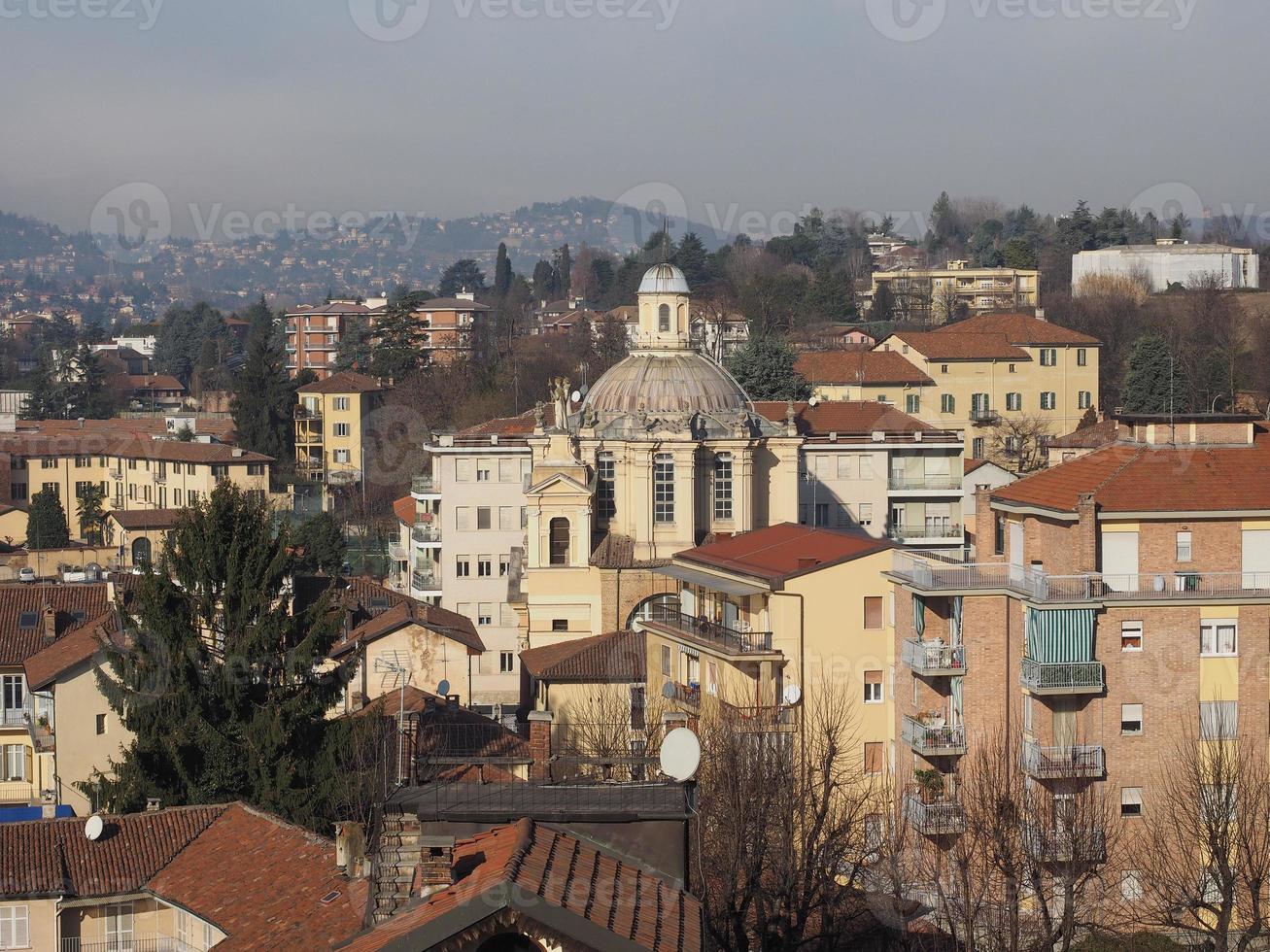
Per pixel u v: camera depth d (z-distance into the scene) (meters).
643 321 159.62
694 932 40.50
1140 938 86.19
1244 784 85.44
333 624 101.56
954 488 183.00
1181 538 95.81
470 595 180.38
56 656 116.88
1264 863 83.31
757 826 79.50
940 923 84.81
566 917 37.78
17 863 71.25
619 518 153.12
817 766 94.75
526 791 46.09
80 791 102.75
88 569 159.50
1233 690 93.44
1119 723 92.94
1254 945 86.31
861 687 104.81
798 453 163.00
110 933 71.19
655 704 114.44
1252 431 101.25
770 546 118.94
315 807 93.81
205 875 69.94
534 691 128.75
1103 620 92.81
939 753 95.31
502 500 180.38
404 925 39.09
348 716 102.50
